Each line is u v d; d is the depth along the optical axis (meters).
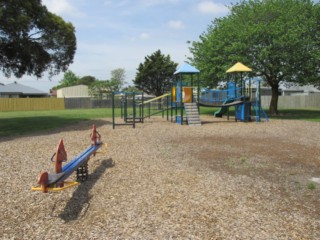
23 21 13.28
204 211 4.19
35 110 38.94
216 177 5.89
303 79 22.44
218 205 4.41
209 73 23.98
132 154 8.20
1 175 6.07
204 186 5.30
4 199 4.71
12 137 11.89
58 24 16.36
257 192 5.02
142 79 59.28
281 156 7.96
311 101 37.69
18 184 5.47
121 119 20.92
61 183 4.21
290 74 22.67
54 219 4.00
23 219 4.00
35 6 14.84
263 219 3.95
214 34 24.58
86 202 4.57
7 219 4.01
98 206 4.41
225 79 24.16
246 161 7.35
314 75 22.97
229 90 21.53
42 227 3.77
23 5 13.83
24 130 14.38
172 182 5.54
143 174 6.10
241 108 19.27
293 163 7.14
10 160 7.47
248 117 19.05
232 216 4.03
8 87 51.31
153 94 60.91
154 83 59.59
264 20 23.16
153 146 9.53
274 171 6.41
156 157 7.81
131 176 5.95
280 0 23.89
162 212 4.16
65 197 4.79
